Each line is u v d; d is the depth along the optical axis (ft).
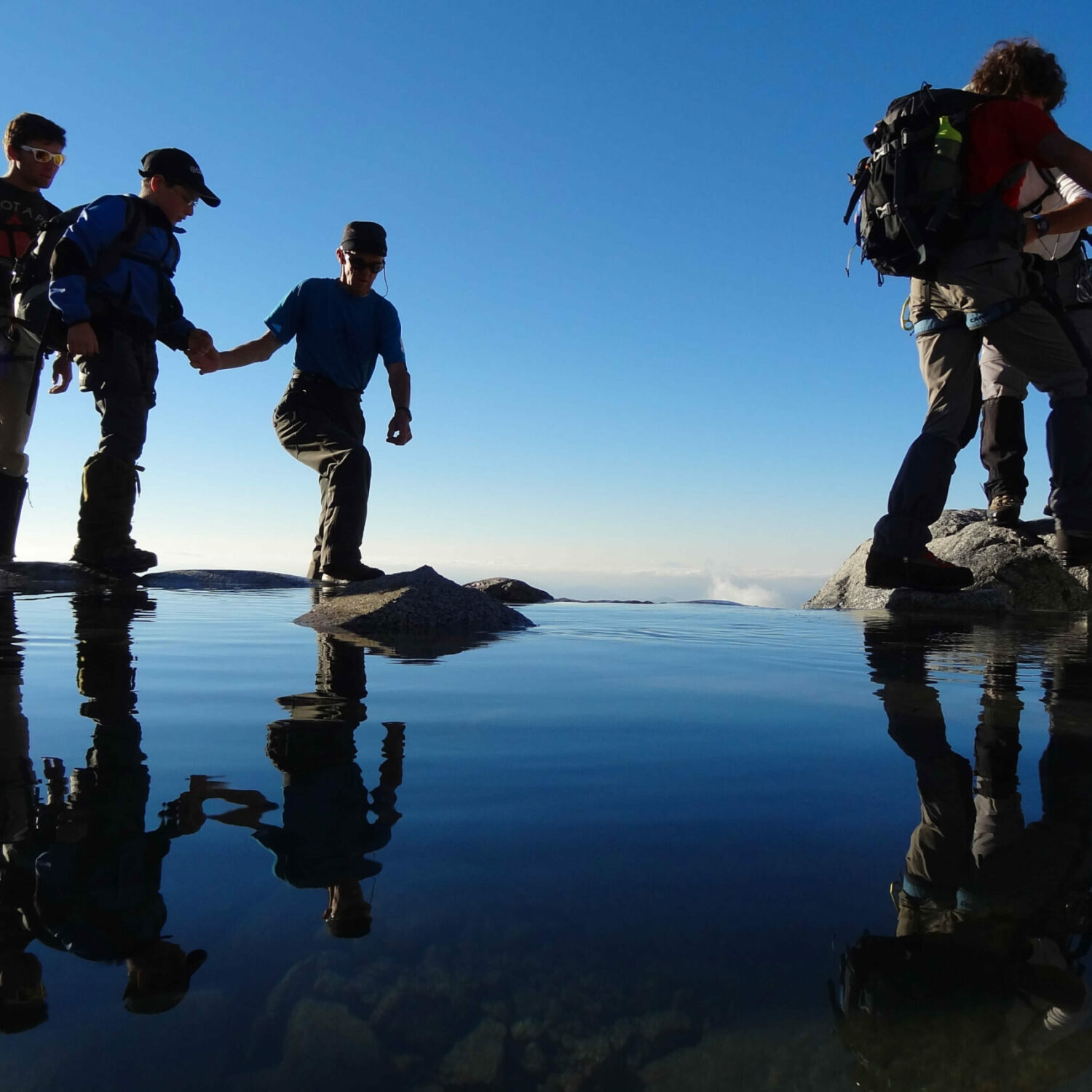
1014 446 16.28
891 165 11.45
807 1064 1.79
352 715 5.19
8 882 2.63
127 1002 2.00
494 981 2.12
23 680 6.24
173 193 15.19
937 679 6.93
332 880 2.68
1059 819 3.33
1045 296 11.44
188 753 4.20
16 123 15.33
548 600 21.01
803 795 3.64
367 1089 1.73
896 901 2.58
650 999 2.04
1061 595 16.33
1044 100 11.71
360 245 17.42
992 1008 2.00
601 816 3.33
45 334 14.49
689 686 6.50
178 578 18.02
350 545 17.81
